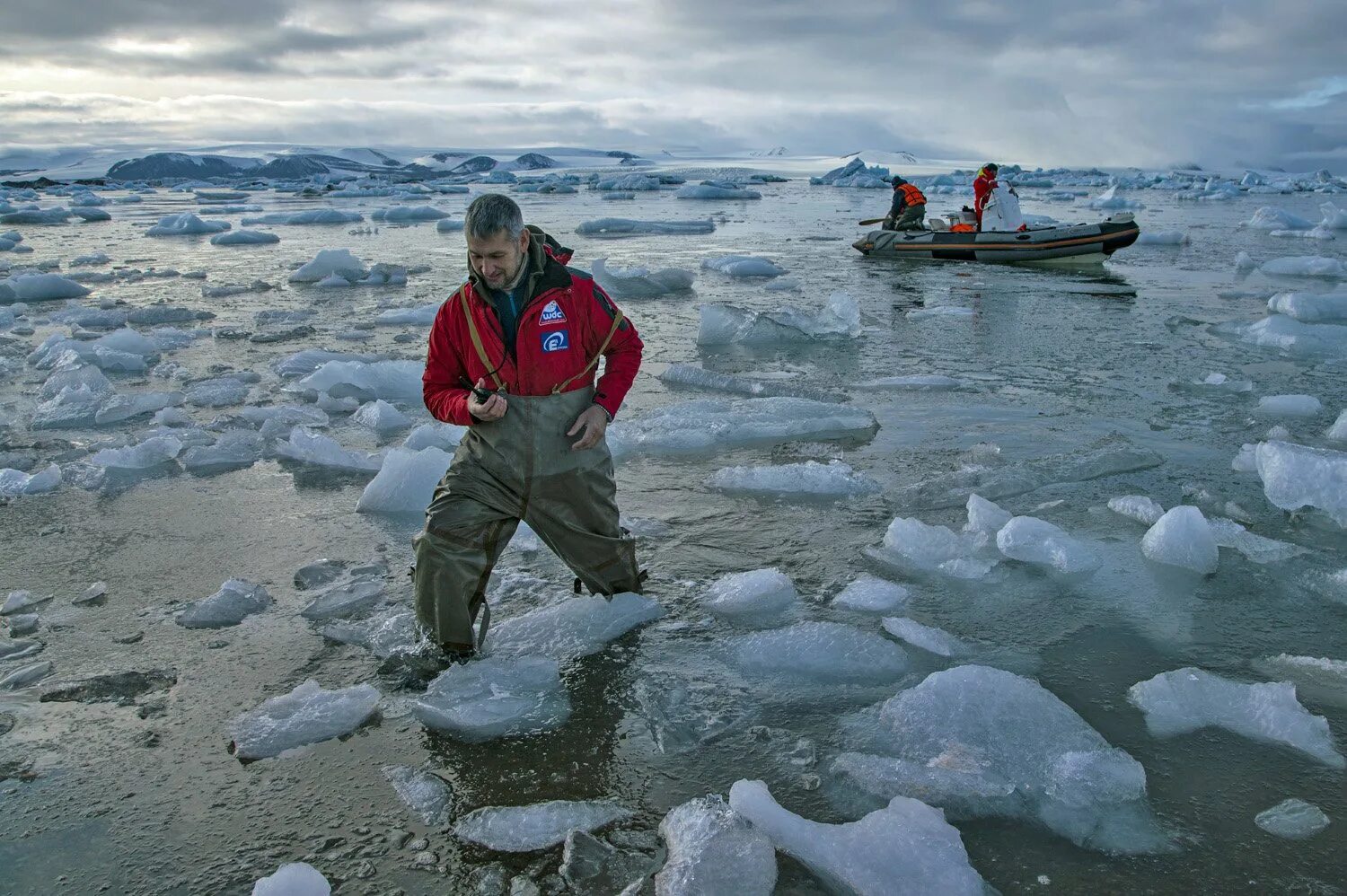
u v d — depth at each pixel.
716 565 3.81
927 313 10.04
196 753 2.59
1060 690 2.85
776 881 2.10
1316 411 5.96
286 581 3.70
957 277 13.44
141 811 2.35
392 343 8.84
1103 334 8.85
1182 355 7.89
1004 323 9.51
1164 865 2.13
